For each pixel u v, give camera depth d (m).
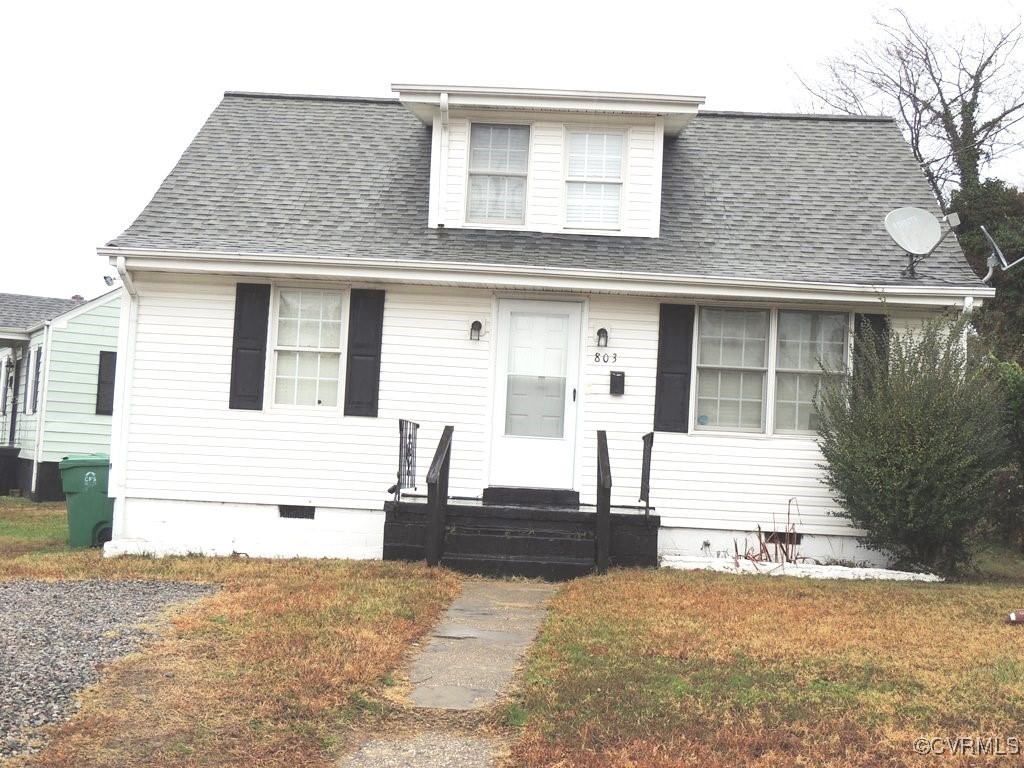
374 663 6.58
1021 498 13.23
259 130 13.97
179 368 11.73
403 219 12.34
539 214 12.24
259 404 11.70
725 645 7.17
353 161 13.42
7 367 26.05
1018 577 11.04
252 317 11.73
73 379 21.25
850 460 10.44
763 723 5.65
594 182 12.30
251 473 11.69
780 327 11.64
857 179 13.30
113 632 7.23
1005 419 12.15
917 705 5.93
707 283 11.16
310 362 11.81
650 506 11.46
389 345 11.73
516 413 11.72
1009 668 6.64
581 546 10.30
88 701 5.74
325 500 11.65
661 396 11.58
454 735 5.62
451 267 11.23
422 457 11.64
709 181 13.15
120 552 11.52
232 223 12.02
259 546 11.66
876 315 11.53
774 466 11.55
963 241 24.50
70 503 12.79
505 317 11.75
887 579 10.52
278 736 5.45
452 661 6.90
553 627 7.72
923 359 10.59
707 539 11.50
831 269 11.51
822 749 5.32
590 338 11.66
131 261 11.38
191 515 11.69
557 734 5.52
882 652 7.04
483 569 10.21
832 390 10.98
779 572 10.82
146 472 11.70
